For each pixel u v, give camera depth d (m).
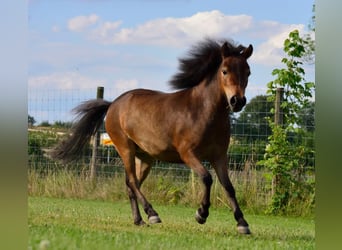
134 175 10.38
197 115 8.84
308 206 13.27
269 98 13.96
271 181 13.57
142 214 12.25
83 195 15.55
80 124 11.83
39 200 14.30
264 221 11.75
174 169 15.46
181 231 8.70
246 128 15.16
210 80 8.82
